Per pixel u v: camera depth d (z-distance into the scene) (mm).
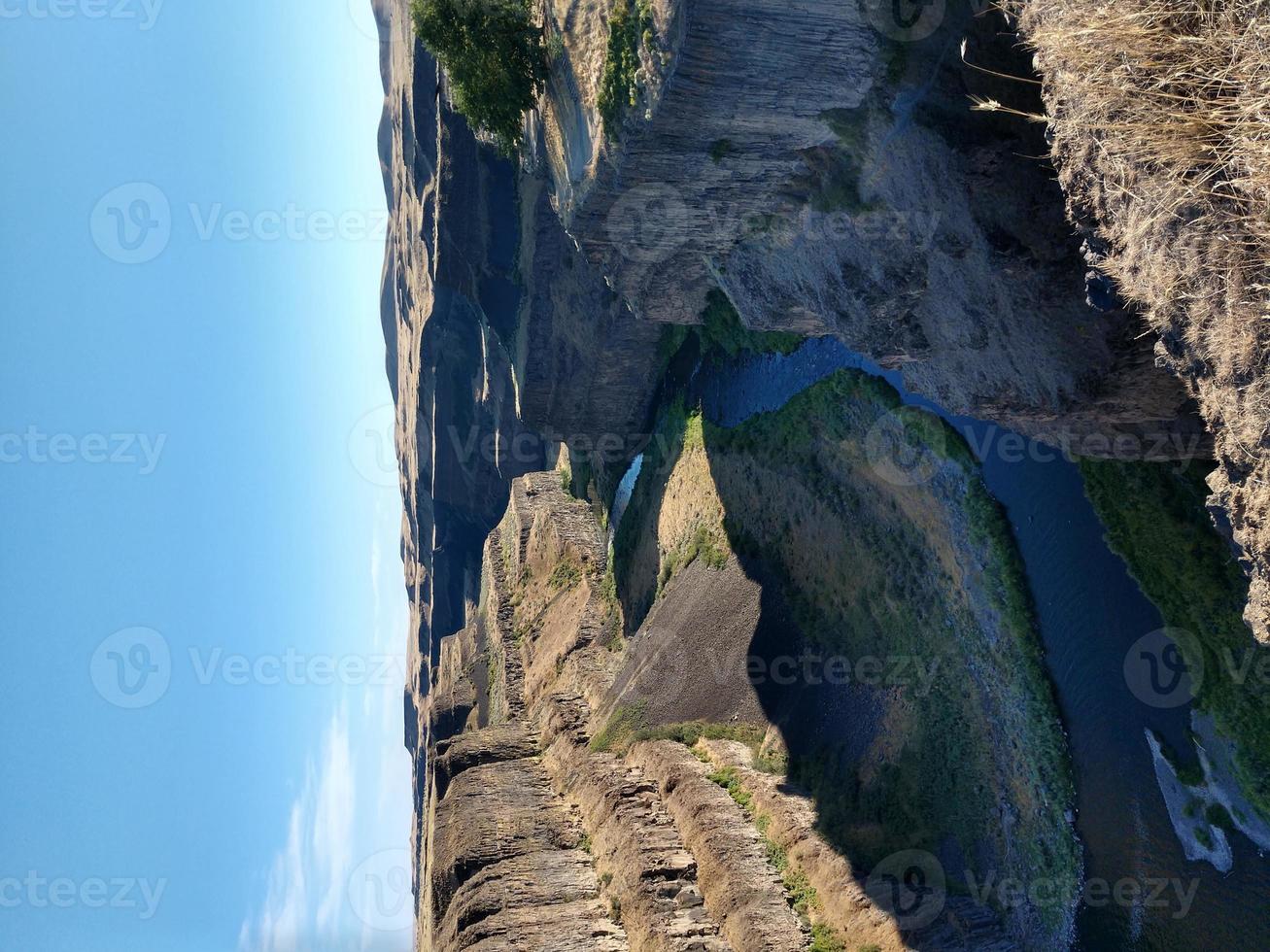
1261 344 6062
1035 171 10062
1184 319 6852
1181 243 6664
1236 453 6477
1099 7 6871
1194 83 6227
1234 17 5867
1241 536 6570
